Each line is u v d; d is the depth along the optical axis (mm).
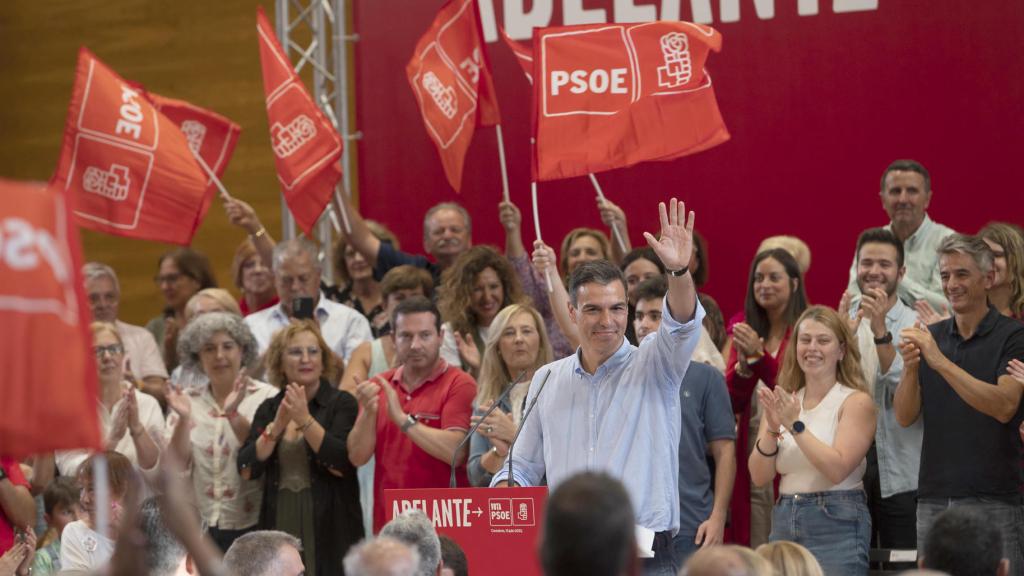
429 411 15969
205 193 18484
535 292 19016
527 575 10984
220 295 19531
